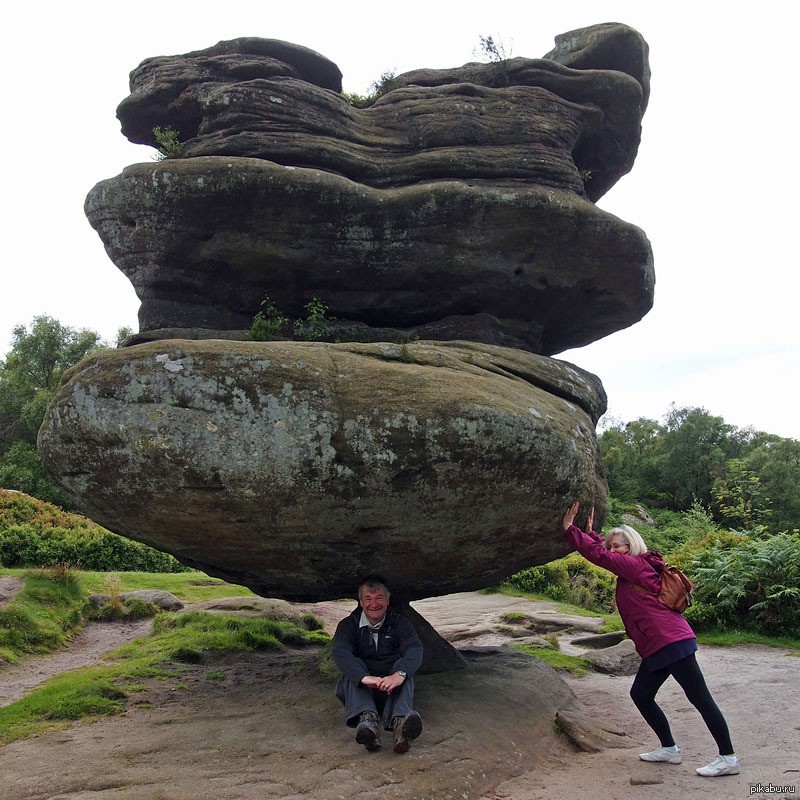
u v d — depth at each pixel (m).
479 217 6.52
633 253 7.05
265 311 6.75
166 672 7.22
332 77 7.45
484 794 4.62
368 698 4.95
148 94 7.08
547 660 8.93
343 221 6.40
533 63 7.50
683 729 6.07
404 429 4.98
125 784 4.24
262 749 4.77
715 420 46.75
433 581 6.13
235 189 6.16
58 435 5.41
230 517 5.22
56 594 10.20
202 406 5.03
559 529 6.00
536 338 7.48
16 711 5.82
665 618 5.02
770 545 10.37
